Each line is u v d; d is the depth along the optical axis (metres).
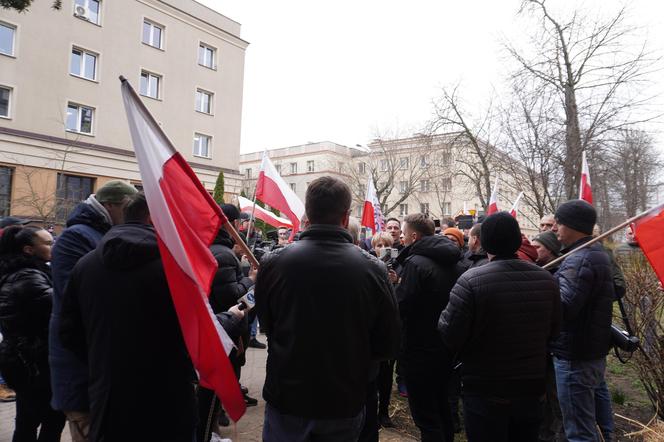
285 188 5.20
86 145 19.72
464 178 26.95
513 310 2.26
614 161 12.10
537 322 2.30
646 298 4.02
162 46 23.30
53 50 18.88
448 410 3.26
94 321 1.90
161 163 2.05
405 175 36.19
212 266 2.17
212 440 3.23
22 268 2.72
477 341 2.35
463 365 2.45
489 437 2.29
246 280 3.18
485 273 2.34
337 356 1.81
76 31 19.62
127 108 1.98
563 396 2.84
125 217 2.15
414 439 3.74
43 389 2.62
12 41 17.80
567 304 2.73
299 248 1.91
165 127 23.27
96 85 20.41
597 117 10.65
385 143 33.78
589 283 2.74
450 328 2.36
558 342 2.86
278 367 1.86
